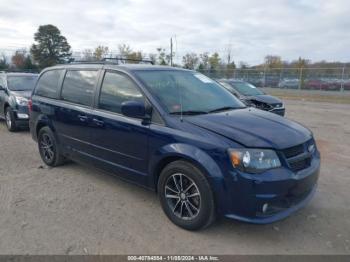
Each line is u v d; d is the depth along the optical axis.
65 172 5.28
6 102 8.68
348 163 5.91
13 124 8.48
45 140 5.59
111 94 4.22
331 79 28.91
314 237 3.30
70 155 5.03
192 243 3.17
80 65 4.96
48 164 5.57
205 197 3.15
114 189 4.55
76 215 3.74
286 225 3.54
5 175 5.11
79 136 4.69
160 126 3.52
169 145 3.38
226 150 3.01
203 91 4.33
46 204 4.04
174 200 3.53
